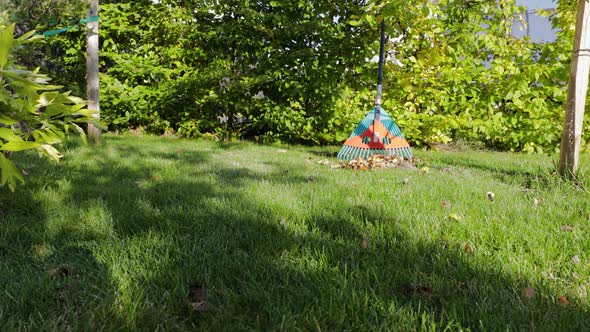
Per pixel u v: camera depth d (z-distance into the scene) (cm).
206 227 255
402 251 224
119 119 784
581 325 154
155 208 294
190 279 190
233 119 851
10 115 191
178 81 786
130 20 815
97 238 238
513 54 740
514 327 153
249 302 173
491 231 256
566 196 366
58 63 680
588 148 748
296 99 792
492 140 805
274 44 793
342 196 343
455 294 180
